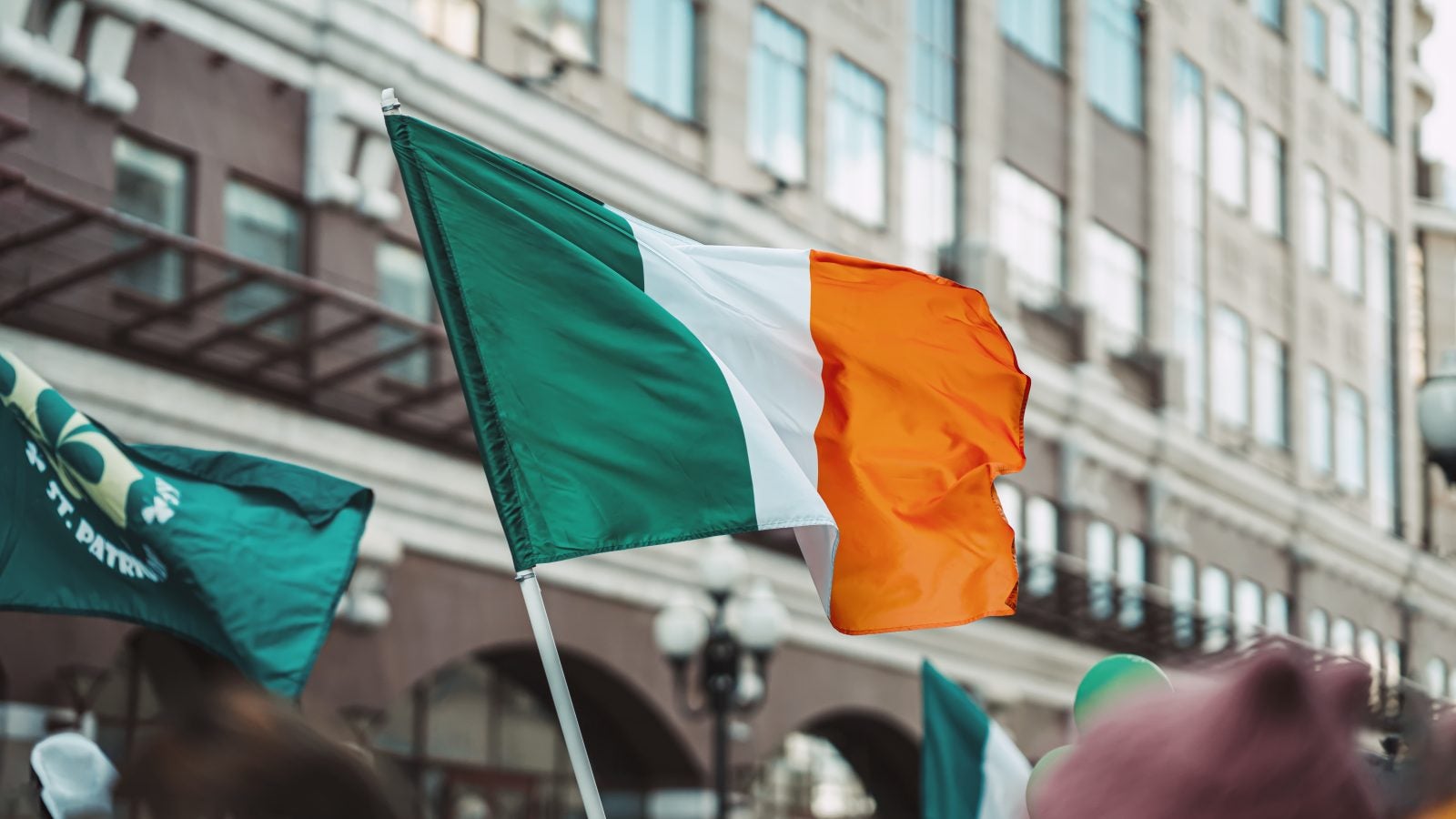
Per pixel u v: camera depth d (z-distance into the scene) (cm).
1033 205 2725
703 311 536
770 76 2188
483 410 500
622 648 1858
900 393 547
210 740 193
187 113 1512
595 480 498
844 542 537
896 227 2400
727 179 2091
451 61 1731
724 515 499
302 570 552
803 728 2291
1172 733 147
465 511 1686
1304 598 3297
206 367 1462
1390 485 3772
